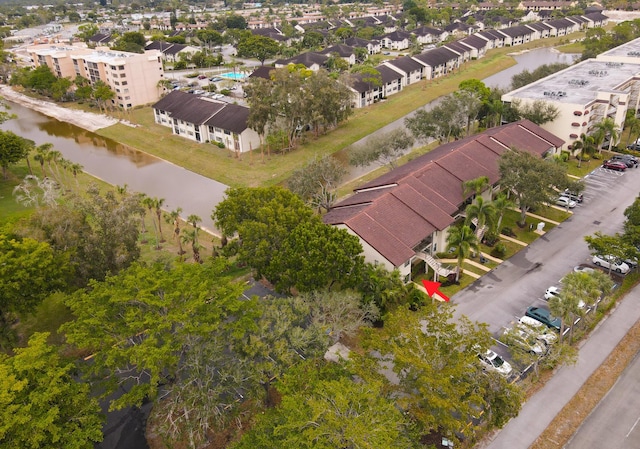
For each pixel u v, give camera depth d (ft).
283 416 111.86
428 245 211.41
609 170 293.02
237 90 504.84
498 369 150.30
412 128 303.07
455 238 191.31
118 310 129.90
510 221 244.42
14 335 163.02
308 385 115.44
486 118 337.93
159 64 499.92
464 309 182.80
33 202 276.62
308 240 168.45
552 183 220.64
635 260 185.06
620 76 371.76
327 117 363.15
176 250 230.48
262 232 176.45
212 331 126.11
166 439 125.29
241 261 198.90
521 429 134.41
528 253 218.18
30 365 109.81
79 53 544.62
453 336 128.47
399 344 127.85
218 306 125.39
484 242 227.20
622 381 148.97
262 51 620.49
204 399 119.85
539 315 172.86
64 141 405.80
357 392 108.99
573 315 157.69
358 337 166.81
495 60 595.06
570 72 393.70
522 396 132.67
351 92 384.47
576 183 220.64
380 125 395.14
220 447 129.08
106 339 122.01
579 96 326.44
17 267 151.33
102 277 170.71
